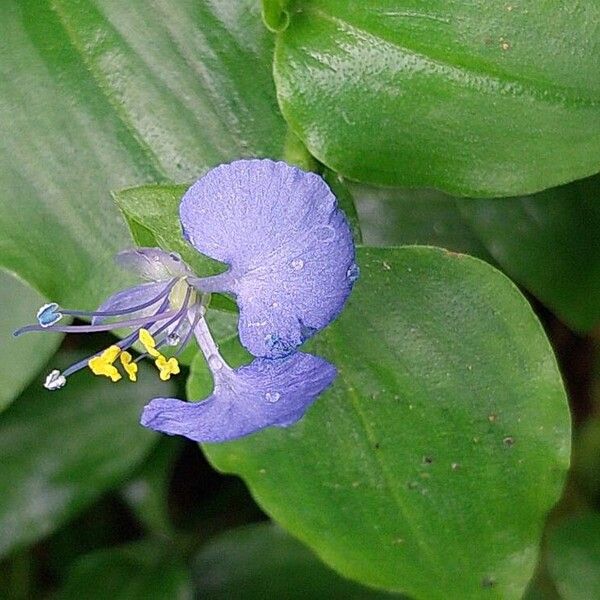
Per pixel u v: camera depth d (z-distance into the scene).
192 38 0.10
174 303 0.10
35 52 0.11
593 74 0.10
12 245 0.11
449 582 0.11
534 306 0.12
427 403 0.10
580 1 0.09
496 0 0.10
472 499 0.11
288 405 0.09
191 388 0.11
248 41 0.10
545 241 0.11
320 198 0.09
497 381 0.10
